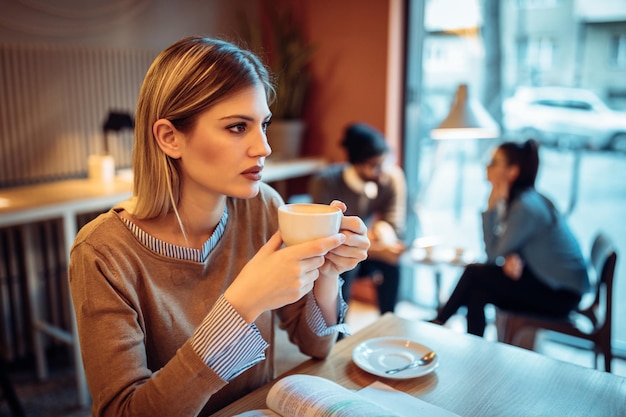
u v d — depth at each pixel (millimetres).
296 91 3465
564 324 2125
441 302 2824
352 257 910
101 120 2883
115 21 2930
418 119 3373
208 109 849
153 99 886
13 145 2570
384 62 3170
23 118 2586
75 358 2322
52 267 2750
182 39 914
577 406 949
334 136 3492
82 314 873
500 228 2377
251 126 880
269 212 1174
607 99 2713
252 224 1132
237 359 794
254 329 805
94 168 2711
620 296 2844
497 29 2982
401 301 3561
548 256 2230
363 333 1256
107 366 833
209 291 1017
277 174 3133
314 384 922
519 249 2297
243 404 951
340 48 3350
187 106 849
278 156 3398
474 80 3119
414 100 3334
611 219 2826
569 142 2871
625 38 2602
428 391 992
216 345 779
